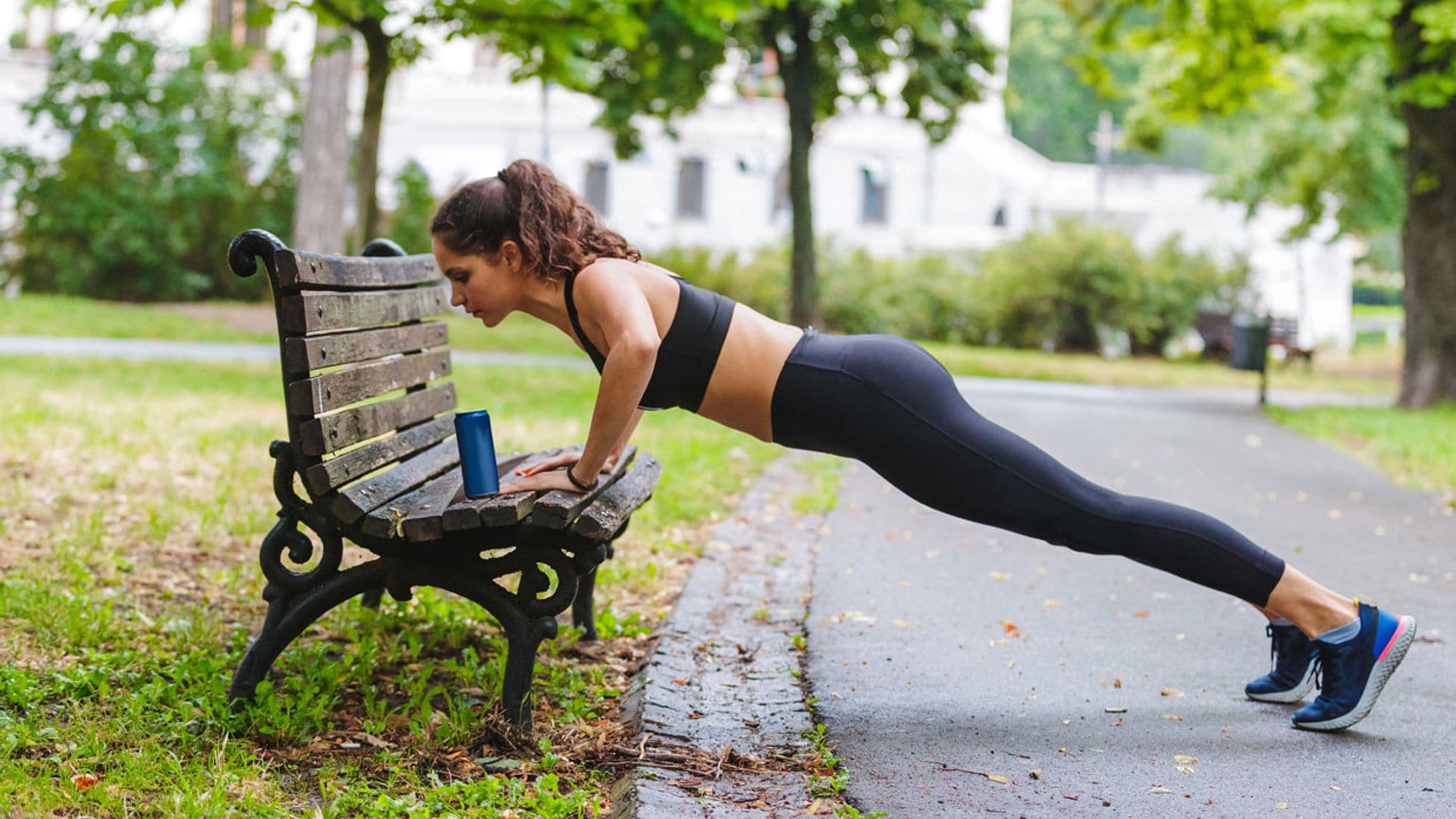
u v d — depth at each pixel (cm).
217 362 1534
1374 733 395
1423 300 1745
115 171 2852
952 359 2359
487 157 3512
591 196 3619
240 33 3102
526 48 1148
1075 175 3903
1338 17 1417
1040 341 2988
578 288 363
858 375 366
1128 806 333
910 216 3816
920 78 2164
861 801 332
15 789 305
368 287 430
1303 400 1952
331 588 371
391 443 431
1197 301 2978
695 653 451
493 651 448
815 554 642
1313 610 392
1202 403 1775
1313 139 2783
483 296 371
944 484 372
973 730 389
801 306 2111
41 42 3519
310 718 369
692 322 366
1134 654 478
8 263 2891
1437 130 1720
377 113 1288
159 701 377
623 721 386
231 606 493
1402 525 795
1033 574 611
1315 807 335
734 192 3684
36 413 938
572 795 321
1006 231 3569
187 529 612
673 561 605
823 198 3775
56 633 431
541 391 1379
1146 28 1588
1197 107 1575
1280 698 421
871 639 489
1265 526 773
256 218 2942
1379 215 2942
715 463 896
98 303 2645
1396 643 388
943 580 592
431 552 369
